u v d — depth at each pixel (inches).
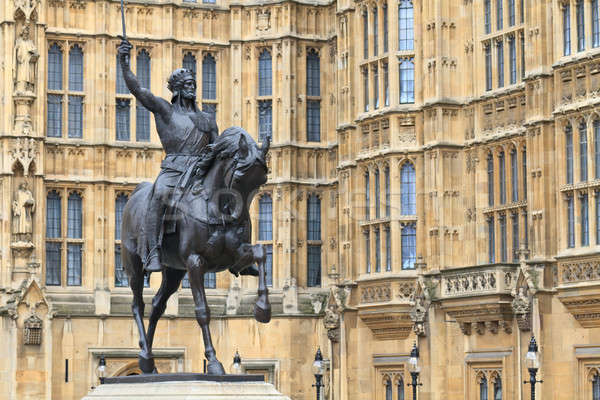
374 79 2655.0
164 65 2901.1
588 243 2132.1
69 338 2746.1
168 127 1021.2
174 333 2812.5
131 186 2869.1
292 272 2861.7
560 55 2203.5
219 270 999.6
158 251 989.8
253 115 2920.8
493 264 2252.7
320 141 2930.6
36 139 2773.1
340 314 2667.3
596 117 2122.3
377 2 2647.6
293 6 2918.3
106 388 959.0
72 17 2864.2
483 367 2326.5
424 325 2448.3
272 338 2807.6
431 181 2508.6
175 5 2918.3
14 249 2736.2
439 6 2518.5
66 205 2822.3
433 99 2519.7
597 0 2145.7
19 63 2775.6
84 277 2815.0
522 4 2380.7
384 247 2586.1
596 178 2126.0
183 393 913.5
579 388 2129.7
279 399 938.1
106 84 2874.0
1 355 2669.8
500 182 2422.5
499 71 2439.7
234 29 2935.5
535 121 2226.9
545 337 2178.9
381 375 2596.0
